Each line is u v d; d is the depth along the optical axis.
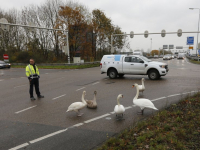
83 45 33.03
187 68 22.05
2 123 5.58
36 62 33.22
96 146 4.05
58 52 36.25
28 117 6.06
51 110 6.76
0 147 4.13
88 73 19.12
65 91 10.15
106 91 9.79
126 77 14.86
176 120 5.02
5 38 37.59
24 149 4.03
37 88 8.69
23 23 36.69
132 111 6.34
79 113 6.24
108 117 5.83
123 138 4.23
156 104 7.04
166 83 11.52
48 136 4.61
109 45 43.41
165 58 51.25
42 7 35.56
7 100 8.50
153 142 3.89
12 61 35.94
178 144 3.74
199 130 4.36
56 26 31.38
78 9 33.69
